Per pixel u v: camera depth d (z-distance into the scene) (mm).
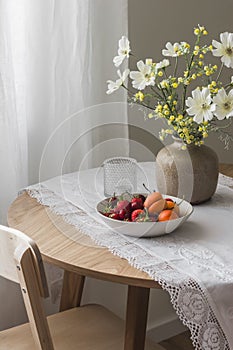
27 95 2223
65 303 2193
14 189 2168
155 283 1517
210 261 1595
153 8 2619
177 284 1492
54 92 2246
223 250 1654
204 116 1771
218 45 1833
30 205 2006
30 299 1472
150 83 1834
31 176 2297
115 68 2395
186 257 1617
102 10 2322
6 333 1918
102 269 1565
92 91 2357
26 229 1828
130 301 1790
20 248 1459
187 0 2729
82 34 2256
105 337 1898
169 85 1868
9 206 2051
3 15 2031
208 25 2834
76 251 1673
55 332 1922
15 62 2152
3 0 2025
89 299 2518
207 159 1902
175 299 1488
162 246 1682
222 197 2029
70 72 2256
